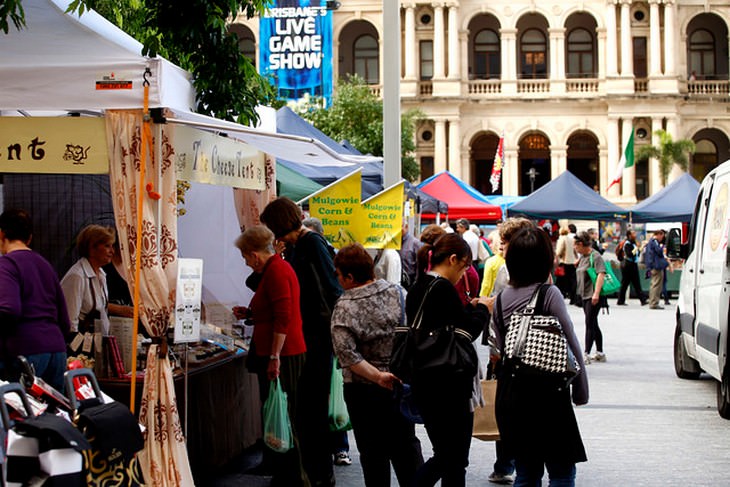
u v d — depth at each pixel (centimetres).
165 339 709
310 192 1361
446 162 5456
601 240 4009
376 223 1086
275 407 780
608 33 5394
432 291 630
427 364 620
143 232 698
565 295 2938
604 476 868
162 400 706
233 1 885
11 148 708
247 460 920
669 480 853
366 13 5456
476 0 5475
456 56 5422
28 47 716
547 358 587
